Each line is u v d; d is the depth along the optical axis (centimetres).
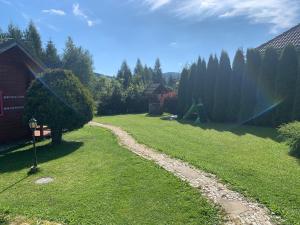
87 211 584
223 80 2008
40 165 965
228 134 1397
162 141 1212
